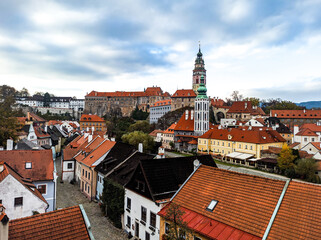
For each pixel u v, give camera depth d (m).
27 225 16.67
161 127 177.88
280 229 17.84
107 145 53.22
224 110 185.00
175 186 31.06
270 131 95.56
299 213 18.16
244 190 22.70
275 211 19.00
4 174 27.19
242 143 91.12
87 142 66.44
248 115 159.12
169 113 185.25
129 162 42.41
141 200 30.88
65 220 17.84
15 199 26.98
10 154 37.94
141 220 30.75
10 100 141.25
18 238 15.92
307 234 16.66
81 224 18.08
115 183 37.47
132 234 32.59
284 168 70.12
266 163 77.25
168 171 32.41
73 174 60.44
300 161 66.12
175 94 191.75
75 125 164.38
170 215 20.42
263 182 22.16
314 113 145.75
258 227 18.88
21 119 117.06
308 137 96.00
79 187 55.97
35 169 37.47
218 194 23.94
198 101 122.06
